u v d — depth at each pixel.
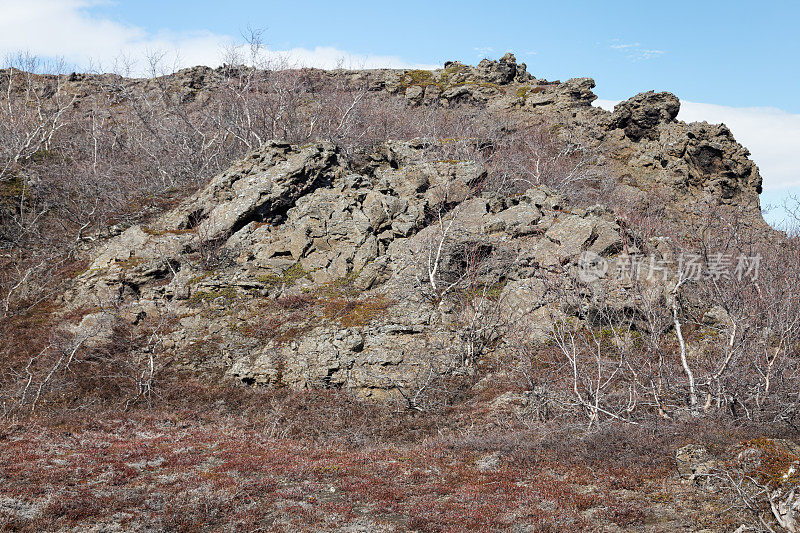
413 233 29.05
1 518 10.18
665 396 16.19
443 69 77.44
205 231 29.39
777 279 18.28
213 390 21.66
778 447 10.74
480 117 57.28
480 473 13.16
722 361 14.88
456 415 18.80
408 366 21.09
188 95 64.62
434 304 23.97
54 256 31.55
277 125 42.94
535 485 12.06
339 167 33.16
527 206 29.50
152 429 18.28
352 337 22.34
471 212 29.52
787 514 8.91
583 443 14.01
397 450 16.05
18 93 65.12
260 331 24.19
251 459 14.67
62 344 23.30
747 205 44.34
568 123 56.41
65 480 12.60
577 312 21.70
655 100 53.97
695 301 22.66
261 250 28.78
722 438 12.20
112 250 29.72
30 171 38.56
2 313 26.61
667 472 11.84
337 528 10.37
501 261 25.97
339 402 20.27
